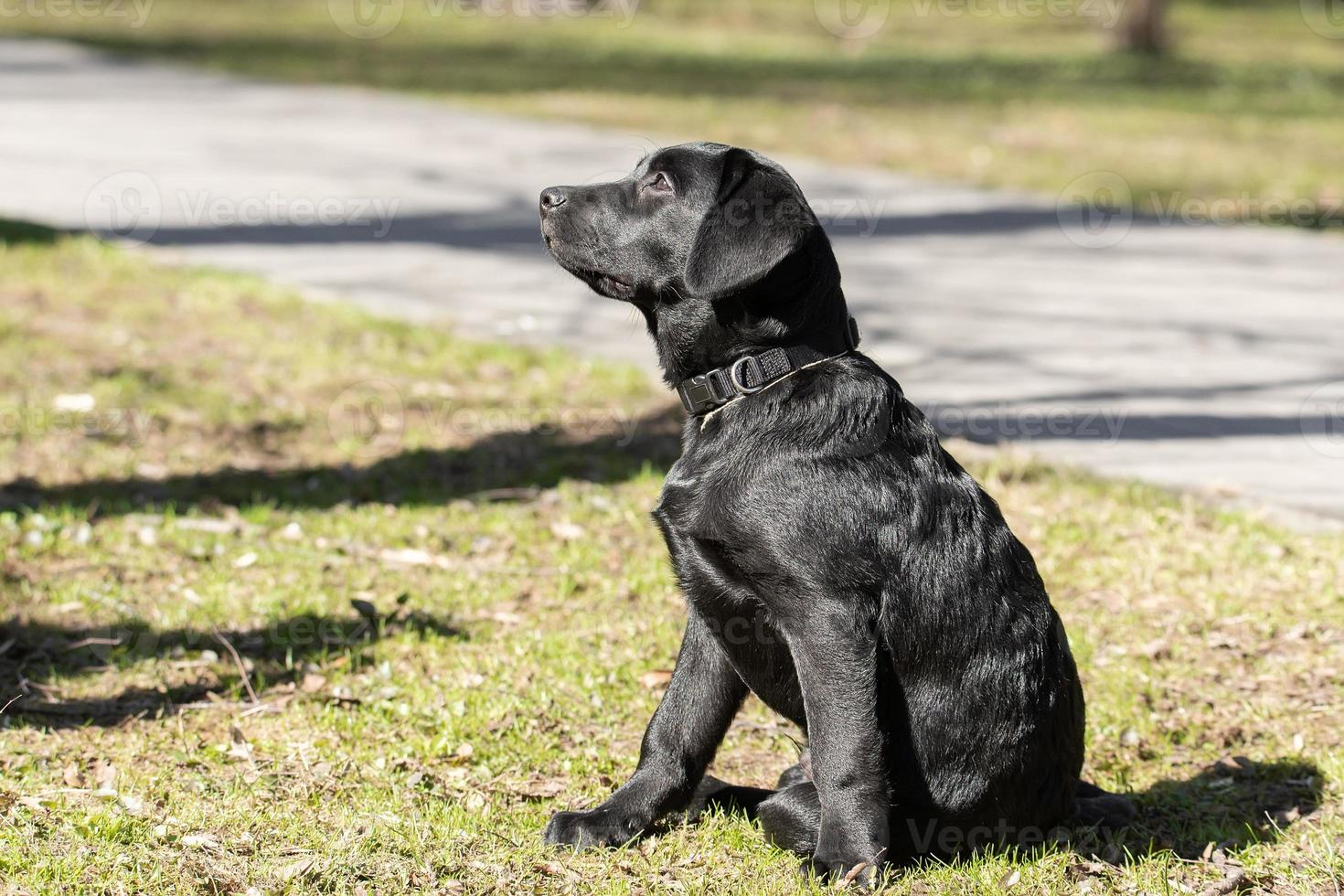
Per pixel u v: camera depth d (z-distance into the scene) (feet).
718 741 19.35
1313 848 19.31
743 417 18.02
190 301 48.78
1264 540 31.01
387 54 125.80
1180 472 35.78
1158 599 28.30
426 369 42.42
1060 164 81.10
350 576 28.40
